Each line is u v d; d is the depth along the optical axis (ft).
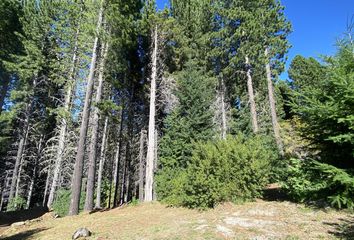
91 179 55.93
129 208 49.08
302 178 30.35
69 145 76.43
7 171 102.27
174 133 59.41
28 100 84.84
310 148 29.73
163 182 50.80
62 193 58.13
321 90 28.02
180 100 62.59
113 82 65.16
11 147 105.81
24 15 78.23
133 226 30.86
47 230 36.01
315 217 25.46
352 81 23.88
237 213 29.66
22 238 33.19
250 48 65.00
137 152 88.28
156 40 66.44
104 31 55.67
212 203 34.60
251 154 34.81
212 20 74.02
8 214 59.82
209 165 35.50
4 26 75.31
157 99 69.87
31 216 58.18
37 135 99.91
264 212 28.81
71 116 73.20
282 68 69.00
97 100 59.47
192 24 76.38
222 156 35.01
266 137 57.62
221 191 33.60
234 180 34.27
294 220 25.31
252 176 34.01
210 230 24.54
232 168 34.42
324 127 27.20
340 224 22.85
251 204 32.83
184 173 43.27
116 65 64.80
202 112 60.75
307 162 29.07
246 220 26.63
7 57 79.66
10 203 81.87
